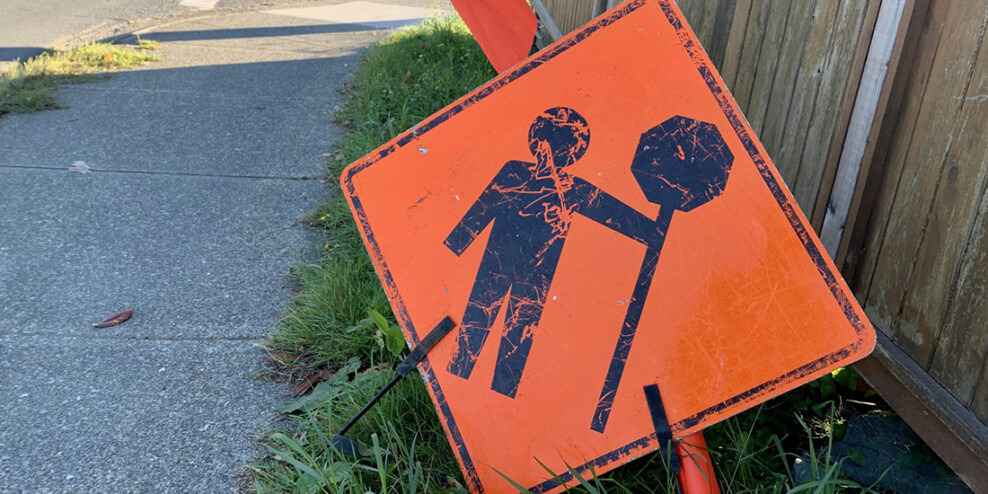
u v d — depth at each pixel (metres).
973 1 1.46
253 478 1.84
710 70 1.59
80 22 8.23
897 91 1.70
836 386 2.08
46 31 7.60
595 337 1.61
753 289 1.53
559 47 1.69
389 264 1.77
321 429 1.96
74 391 2.12
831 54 1.94
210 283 2.74
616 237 1.62
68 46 6.81
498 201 1.71
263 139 4.31
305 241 3.09
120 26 8.12
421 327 1.73
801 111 2.10
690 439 1.59
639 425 1.57
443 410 1.69
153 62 6.17
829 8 1.95
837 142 1.89
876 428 1.88
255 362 2.31
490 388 1.66
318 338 2.41
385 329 2.22
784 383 1.51
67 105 4.74
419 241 1.75
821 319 1.49
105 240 3.00
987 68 1.42
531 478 1.62
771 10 2.29
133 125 4.41
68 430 1.97
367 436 1.95
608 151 1.64
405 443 1.94
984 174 1.43
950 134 1.53
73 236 3.01
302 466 1.67
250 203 3.43
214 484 1.82
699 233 1.57
